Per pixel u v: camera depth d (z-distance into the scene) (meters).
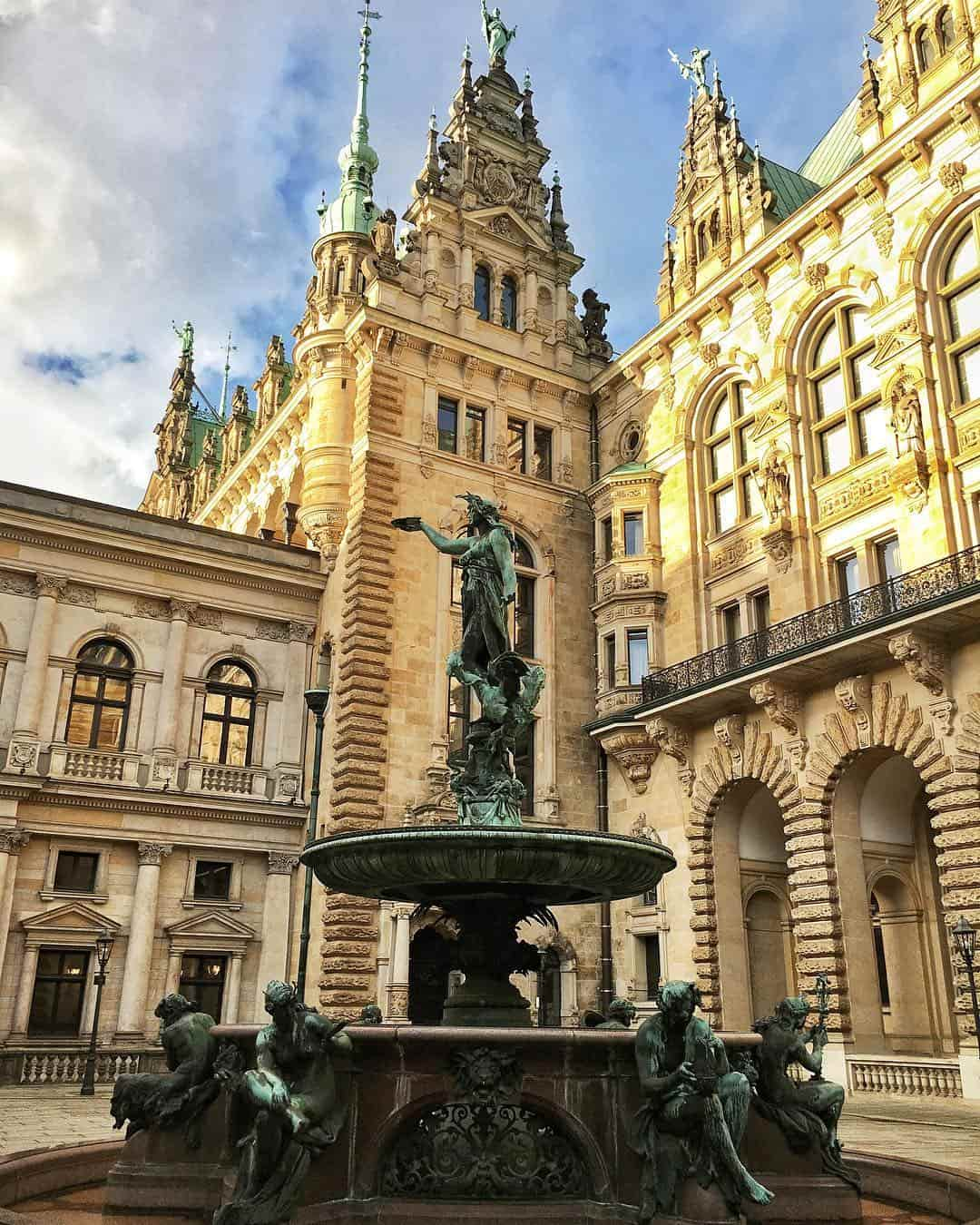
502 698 13.47
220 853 33.75
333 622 36.16
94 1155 11.38
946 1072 23.30
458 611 36.41
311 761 35.66
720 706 31.44
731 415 36.09
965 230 29.17
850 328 32.34
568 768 37.16
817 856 27.67
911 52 31.44
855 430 31.16
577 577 39.97
